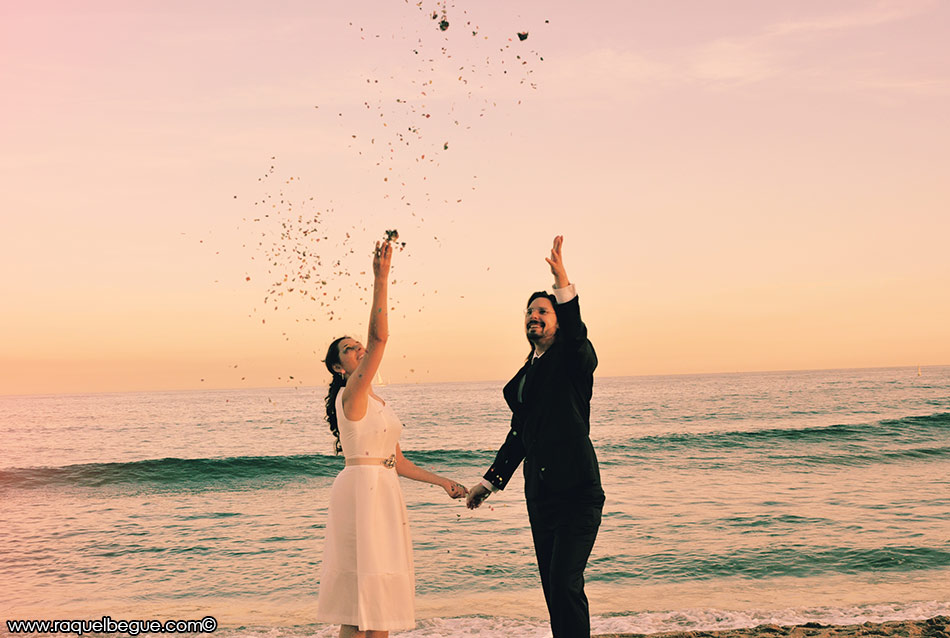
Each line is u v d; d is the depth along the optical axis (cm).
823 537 1072
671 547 1032
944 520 1189
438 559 983
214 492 1784
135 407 8200
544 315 381
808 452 2384
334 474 2016
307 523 1325
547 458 367
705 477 1850
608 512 1319
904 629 587
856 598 771
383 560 357
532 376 380
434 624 692
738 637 588
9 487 1869
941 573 869
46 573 962
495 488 412
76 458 2695
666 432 3142
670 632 622
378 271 355
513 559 980
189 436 3675
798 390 8181
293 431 3862
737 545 1035
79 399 14912
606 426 3669
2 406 9519
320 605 360
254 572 955
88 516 1447
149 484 1909
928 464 2083
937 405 4762
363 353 398
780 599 777
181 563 1013
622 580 877
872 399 5750
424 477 404
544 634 652
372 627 348
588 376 380
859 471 1945
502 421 4344
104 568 988
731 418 4066
